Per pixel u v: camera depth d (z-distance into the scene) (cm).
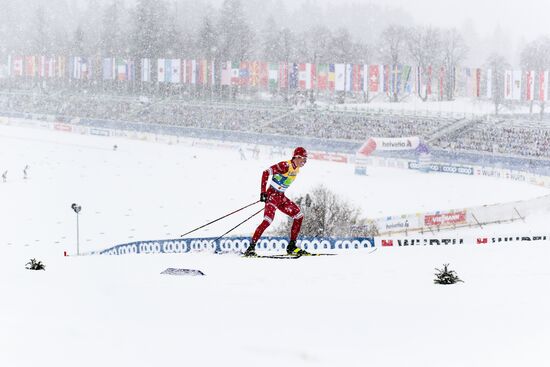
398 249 5416
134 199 19450
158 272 3575
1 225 15875
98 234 15088
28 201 18962
